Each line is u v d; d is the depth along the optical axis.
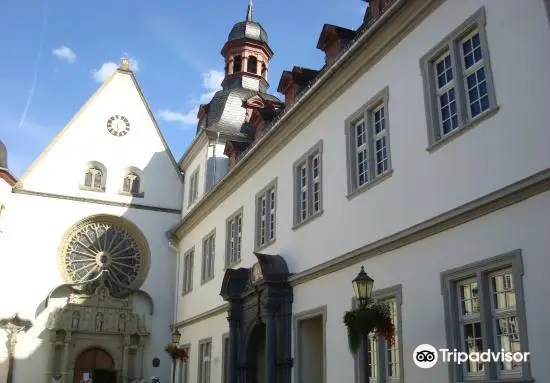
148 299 32.03
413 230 12.31
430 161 12.33
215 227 26.50
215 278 25.61
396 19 13.80
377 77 14.70
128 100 34.88
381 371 13.06
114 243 32.66
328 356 15.23
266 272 17.83
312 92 17.20
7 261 29.81
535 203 9.58
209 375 25.12
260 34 36.09
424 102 12.78
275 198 19.91
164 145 34.88
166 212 33.78
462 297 11.16
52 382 28.59
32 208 31.12
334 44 18.03
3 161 30.28
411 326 12.17
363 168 15.20
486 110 10.91
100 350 30.45
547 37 9.74
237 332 21.02
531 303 9.39
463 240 11.06
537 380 9.11
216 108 32.44
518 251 9.76
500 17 10.84
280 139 19.72
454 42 12.09
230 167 28.33
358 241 14.60
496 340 10.23
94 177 33.16
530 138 9.86
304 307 16.91
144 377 30.69
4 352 28.38
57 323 29.42
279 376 17.38
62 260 31.09
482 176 10.84
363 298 10.96
